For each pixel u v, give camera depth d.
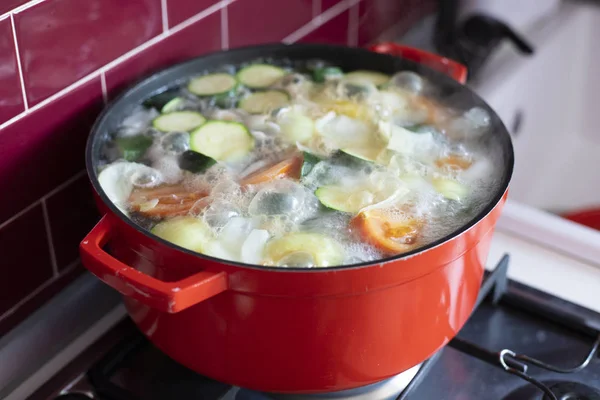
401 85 0.86
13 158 0.78
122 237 0.70
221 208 0.72
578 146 1.36
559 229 0.93
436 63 0.90
